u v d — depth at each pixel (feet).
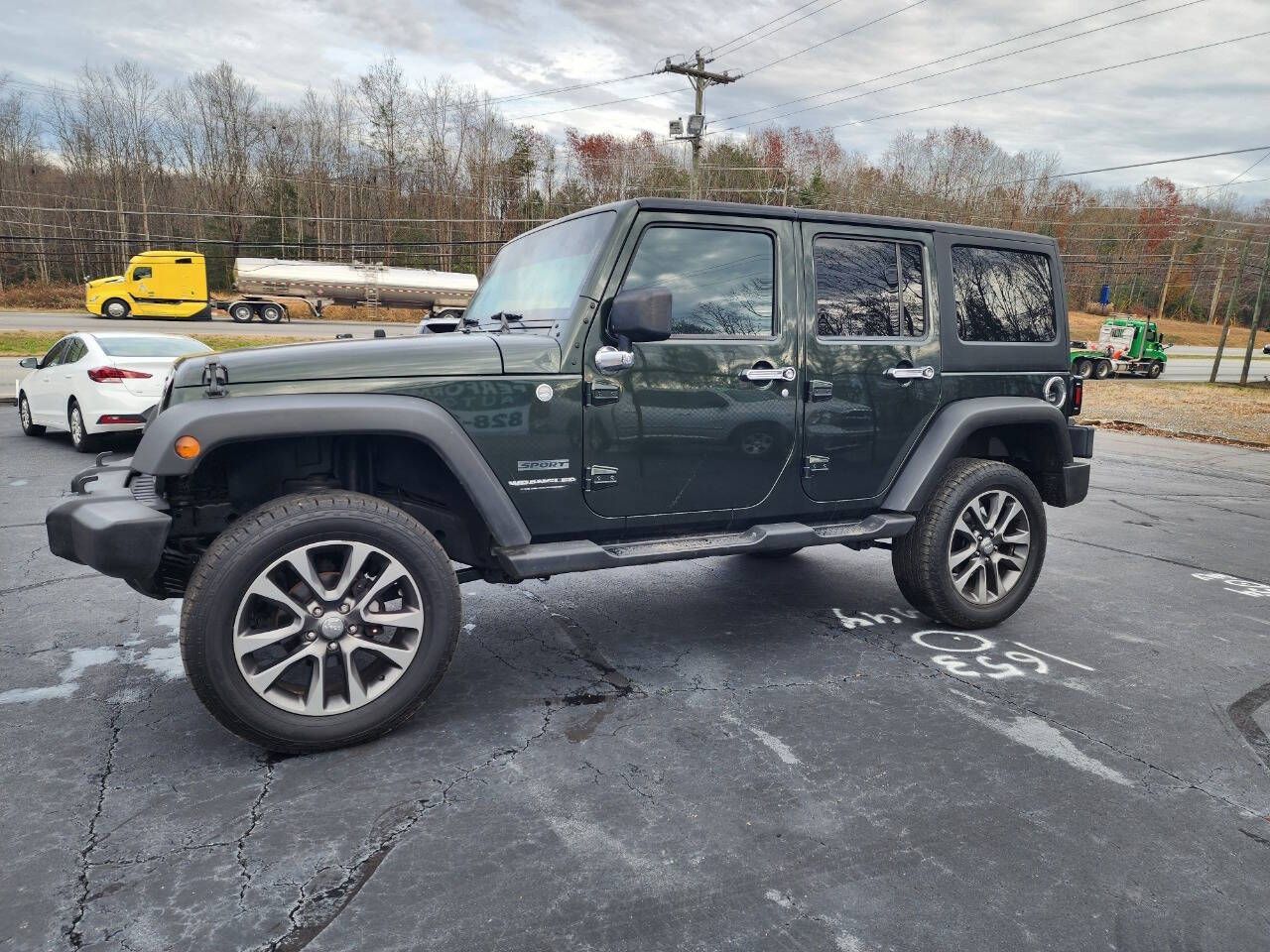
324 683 9.15
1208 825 8.12
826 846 7.64
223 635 8.48
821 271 11.94
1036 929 6.53
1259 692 11.49
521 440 9.93
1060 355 14.61
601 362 10.18
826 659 12.47
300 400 8.77
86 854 7.35
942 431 12.88
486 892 6.89
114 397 29.66
